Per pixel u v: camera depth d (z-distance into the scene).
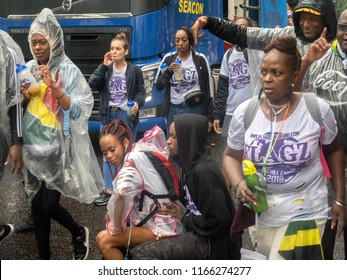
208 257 3.07
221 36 4.26
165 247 3.08
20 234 5.05
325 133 2.86
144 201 3.36
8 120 3.97
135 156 3.32
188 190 3.06
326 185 2.92
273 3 11.37
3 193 6.15
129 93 5.84
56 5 7.66
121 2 7.46
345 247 3.53
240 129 2.90
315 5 3.48
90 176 4.25
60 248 4.76
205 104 6.30
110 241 3.40
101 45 7.56
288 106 2.78
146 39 7.46
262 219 2.89
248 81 6.06
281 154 2.77
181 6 8.20
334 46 3.37
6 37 4.02
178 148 3.04
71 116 4.08
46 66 3.90
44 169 4.03
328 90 3.34
